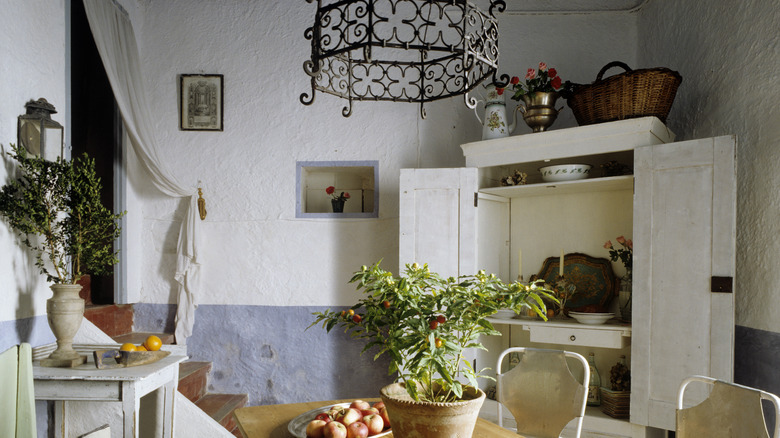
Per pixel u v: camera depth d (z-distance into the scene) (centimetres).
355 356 381
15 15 241
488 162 332
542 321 314
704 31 301
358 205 416
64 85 276
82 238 241
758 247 254
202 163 394
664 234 267
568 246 352
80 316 236
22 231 240
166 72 397
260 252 389
